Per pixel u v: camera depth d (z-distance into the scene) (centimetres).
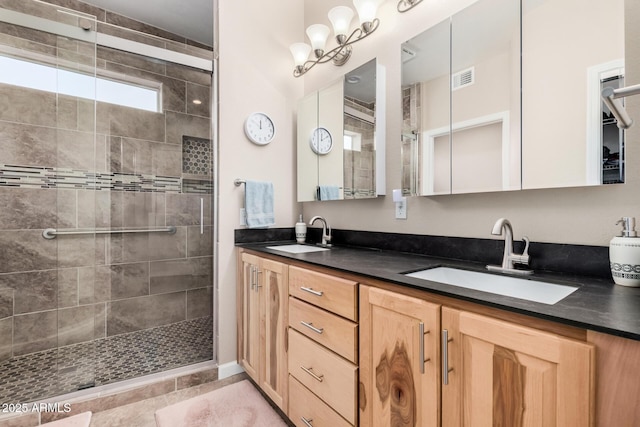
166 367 194
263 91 224
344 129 194
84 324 220
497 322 70
